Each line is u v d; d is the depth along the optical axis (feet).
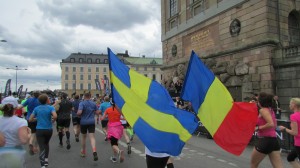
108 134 27.50
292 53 53.36
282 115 45.70
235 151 17.31
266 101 18.21
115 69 17.10
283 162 28.48
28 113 32.45
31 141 31.35
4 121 14.56
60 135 37.04
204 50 75.82
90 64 338.75
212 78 17.78
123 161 28.17
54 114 25.12
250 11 60.49
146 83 16.61
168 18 96.22
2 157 14.01
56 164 27.02
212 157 30.63
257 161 18.31
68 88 332.39
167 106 16.02
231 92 65.05
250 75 59.67
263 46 57.11
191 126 15.58
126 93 16.48
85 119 28.91
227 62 66.80
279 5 58.90
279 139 34.01
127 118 15.89
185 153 32.83
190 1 82.64
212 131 17.38
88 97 29.43
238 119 17.53
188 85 17.39
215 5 70.90
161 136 15.21
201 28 77.36
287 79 54.03
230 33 66.03
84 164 26.99
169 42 95.91
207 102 17.53
